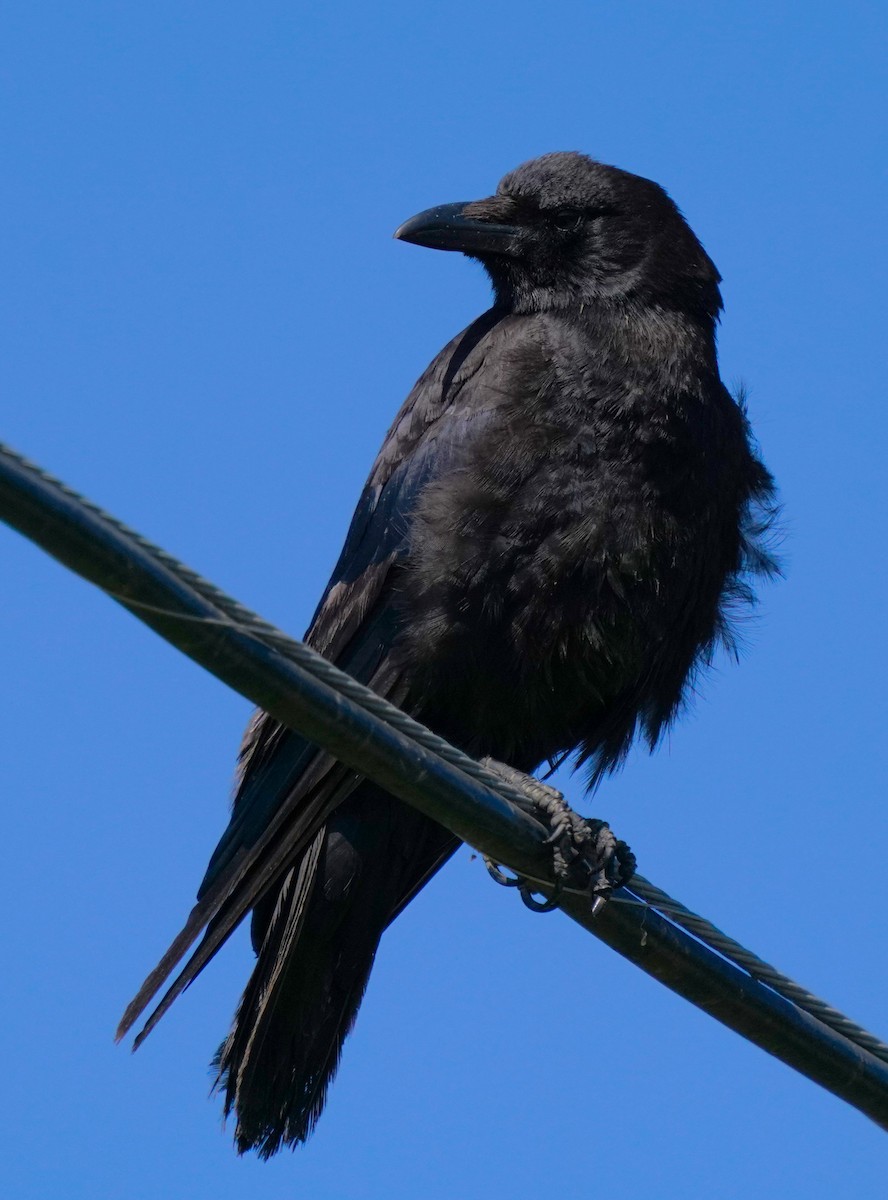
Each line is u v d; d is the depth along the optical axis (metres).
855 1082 8.96
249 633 6.88
